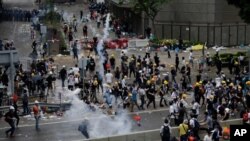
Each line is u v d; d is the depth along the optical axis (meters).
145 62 83.44
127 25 126.56
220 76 80.00
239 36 118.12
